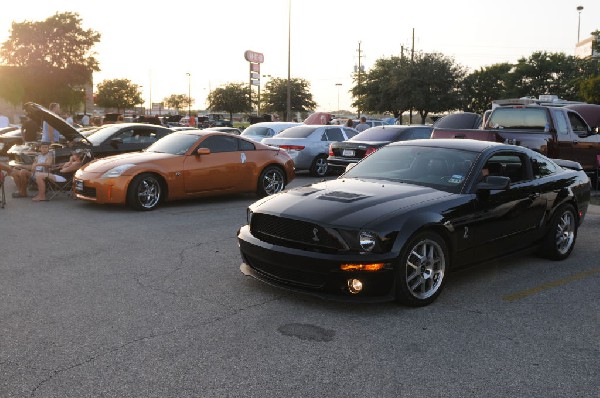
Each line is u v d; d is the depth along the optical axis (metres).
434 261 4.79
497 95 64.88
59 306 4.55
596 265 6.21
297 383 3.29
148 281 5.28
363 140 14.02
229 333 4.04
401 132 13.98
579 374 3.48
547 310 4.67
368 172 5.84
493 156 5.64
